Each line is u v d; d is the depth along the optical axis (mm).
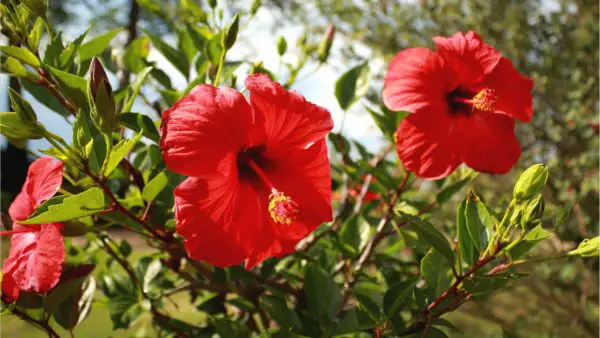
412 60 541
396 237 703
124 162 479
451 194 589
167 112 411
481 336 1296
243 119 424
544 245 1242
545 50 1427
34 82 493
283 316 501
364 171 655
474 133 554
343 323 491
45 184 444
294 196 462
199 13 613
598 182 1140
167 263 576
